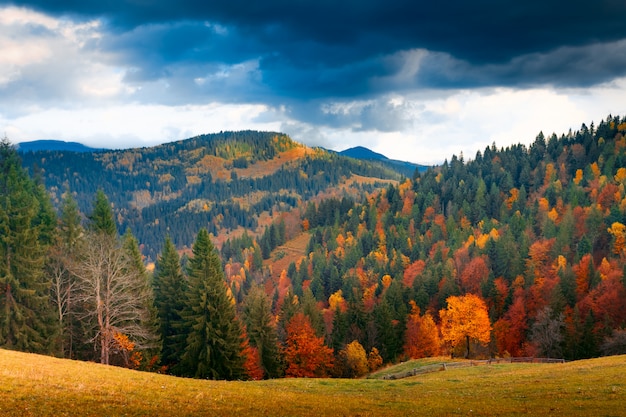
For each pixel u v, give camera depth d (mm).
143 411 22875
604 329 89375
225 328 60938
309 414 25562
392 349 95500
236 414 24203
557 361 61812
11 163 67750
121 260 62688
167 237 73312
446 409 28641
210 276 62594
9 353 37094
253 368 69938
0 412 19859
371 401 32219
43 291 56781
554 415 25438
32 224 62312
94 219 71062
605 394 30891
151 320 64312
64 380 28531
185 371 60531
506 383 40812
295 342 80062
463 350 97250
